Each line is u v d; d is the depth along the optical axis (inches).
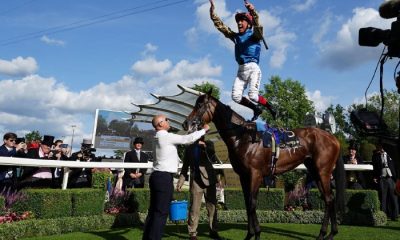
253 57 228.4
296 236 253.6
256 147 223.3
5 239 216.1
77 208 271.3
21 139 332.8
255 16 213.8
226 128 224.2
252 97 225.5
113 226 287.7
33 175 299.3
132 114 753.0
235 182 617.6
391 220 347.3
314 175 258.2
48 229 244.8
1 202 237.9
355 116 144.2
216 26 234.7
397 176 133.3
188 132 224.1
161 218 194.4
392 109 1685.5
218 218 327.3
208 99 228.4
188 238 245.3
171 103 633.6
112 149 872.3
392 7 127.0
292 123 1792.6
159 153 199.3
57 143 354.9
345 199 252.5
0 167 269.1
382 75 143.6
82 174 342.3
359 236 252.7
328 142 251.4
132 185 346.3
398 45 128.8
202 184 233.9
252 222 220.8
